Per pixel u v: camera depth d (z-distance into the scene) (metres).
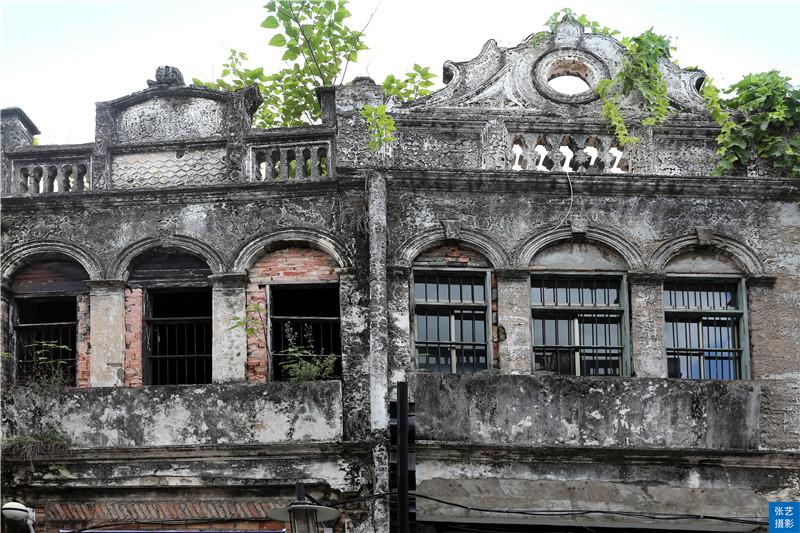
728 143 16.09
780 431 15.38
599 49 16.55
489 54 16.47
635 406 14.98
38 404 14.96
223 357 15.30
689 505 14.58
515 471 14.72
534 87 16.31
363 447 14.64
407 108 16.03
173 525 14.61
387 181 15.59
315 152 15.97
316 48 17.80
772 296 15.80
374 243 15.15
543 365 15.48
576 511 14.07
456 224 15.56
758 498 14.82
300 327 15.83
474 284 15.64
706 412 15.04
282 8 17.22
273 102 19.75
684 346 15.70
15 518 13.59
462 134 15.99
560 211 15.75
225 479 14.62
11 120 16.30
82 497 14.77
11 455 14.74
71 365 15.66
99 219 15.84
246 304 15.54
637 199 15.88
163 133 16.31
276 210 15.73
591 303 15.71
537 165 15.93
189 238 15.68
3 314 15.66
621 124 15.82
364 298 15.34
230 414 14.80
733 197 16.00
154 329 15.73
